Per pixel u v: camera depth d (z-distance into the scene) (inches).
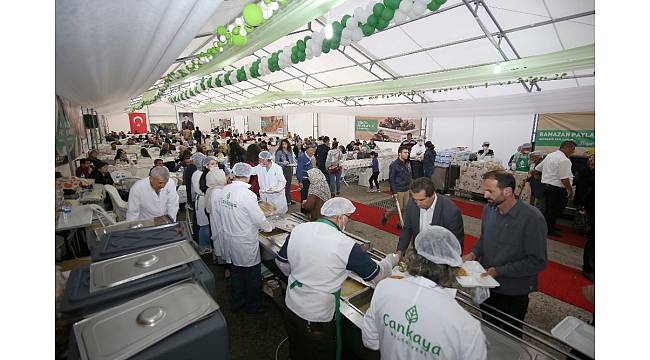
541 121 289.0
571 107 191.2
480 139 346.9
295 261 64.2
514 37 186.4
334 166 274.2
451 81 218.1
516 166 260.1
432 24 193.2
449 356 38.9
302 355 68.0
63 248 118.7
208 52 169.2
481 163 267.0
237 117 919.7
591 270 134.6
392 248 171.3
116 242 60.8
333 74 327.6
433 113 281.6
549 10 155.6
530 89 245.1
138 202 111.1
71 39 75.3
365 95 310.0
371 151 374.9
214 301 43.3
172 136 576.4
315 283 61.6
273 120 758.5
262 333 98.8
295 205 266.7
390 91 266.4
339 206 66.4
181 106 856.3
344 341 69.2
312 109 440.5
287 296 67.0
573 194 201.0
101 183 216.8
